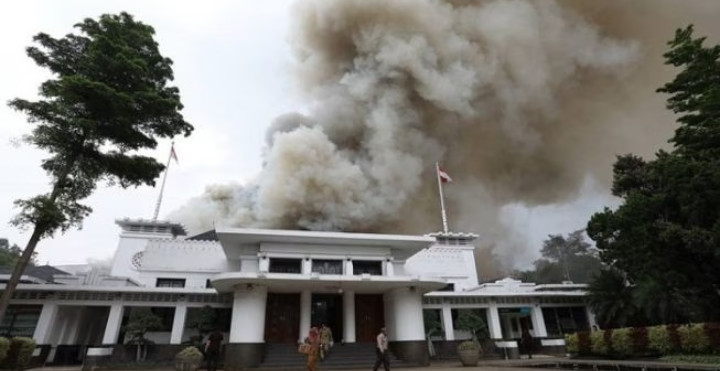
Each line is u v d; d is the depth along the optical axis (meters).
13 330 20.88
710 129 16.80
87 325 25.95
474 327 24.19
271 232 21.22
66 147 16.66
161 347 21.00
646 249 16.34
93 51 16.50
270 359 17.81
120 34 18.61
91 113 16.84
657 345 15.34
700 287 15.72
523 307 28.08
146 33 19.81
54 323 21.41
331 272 22.30
